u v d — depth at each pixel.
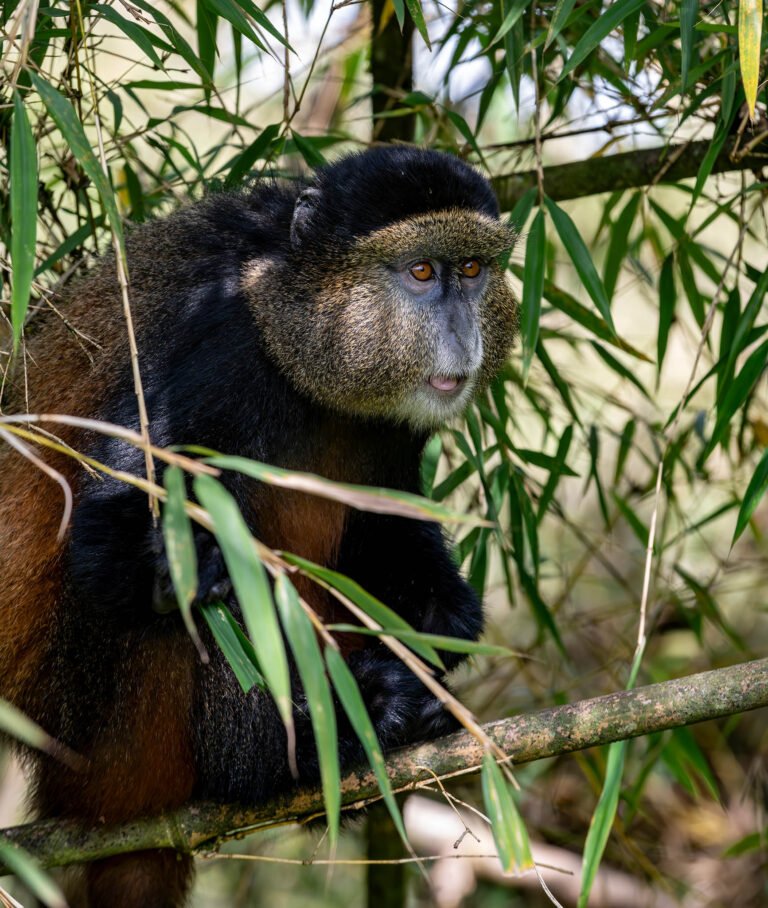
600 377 16.41
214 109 9.60
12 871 7.51
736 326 9.46
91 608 7.82
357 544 8.96
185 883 8.54
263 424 8.22
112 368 8.08
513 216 8.93
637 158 10.25
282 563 5.21
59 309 8.60
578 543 15.48
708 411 10.83
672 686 6.71
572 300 9.87
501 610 15.57
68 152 9.75
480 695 13.66
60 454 8.02
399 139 10.80
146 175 11.94
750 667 6.68
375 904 11.11
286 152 9.98
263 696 7.75
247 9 7.46
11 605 7.97
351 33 11.26
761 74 9.11
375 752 5.29
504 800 5.32
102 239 10.67
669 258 10.12
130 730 7.71
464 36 10.07
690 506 14.03
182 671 7.76
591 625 13.55
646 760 11.88
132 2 8.20
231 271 8.35
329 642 5.21
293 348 8.20
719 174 10.98
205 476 5.05
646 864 11.51
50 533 7.96
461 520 4.88
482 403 9.73
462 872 12.45
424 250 8.20
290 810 7.78
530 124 11.56
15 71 6.18
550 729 6.82
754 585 12.62
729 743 13.73
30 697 7.95
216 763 7.75
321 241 8.25
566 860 12.56
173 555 4.89
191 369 7.94
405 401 8.34
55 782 7.82
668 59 9.86
